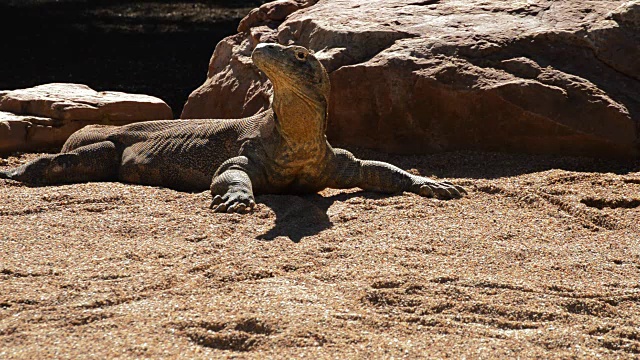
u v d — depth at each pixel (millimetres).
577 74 26953
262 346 13148
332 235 18609
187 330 13531
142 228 18797
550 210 20953
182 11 69000
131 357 12695
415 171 25859
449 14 29734
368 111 27875
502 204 21688
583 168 25594
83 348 12930
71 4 70875
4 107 30938
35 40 56031
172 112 35125
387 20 29547
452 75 26922
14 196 21344
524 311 14633
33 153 29016
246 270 16297
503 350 13203
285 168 21859
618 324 14383
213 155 22922
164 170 23391
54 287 15258
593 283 16188
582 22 28062
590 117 25859
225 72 32156
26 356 12641
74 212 20047
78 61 50031
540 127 26156
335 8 31391
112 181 24219
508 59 27250
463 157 26797
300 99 20812
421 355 12945
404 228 19234
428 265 16766
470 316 14477
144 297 14977
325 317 14094
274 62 20297
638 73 27016
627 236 19344
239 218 19562
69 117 29812
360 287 15492
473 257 17438
